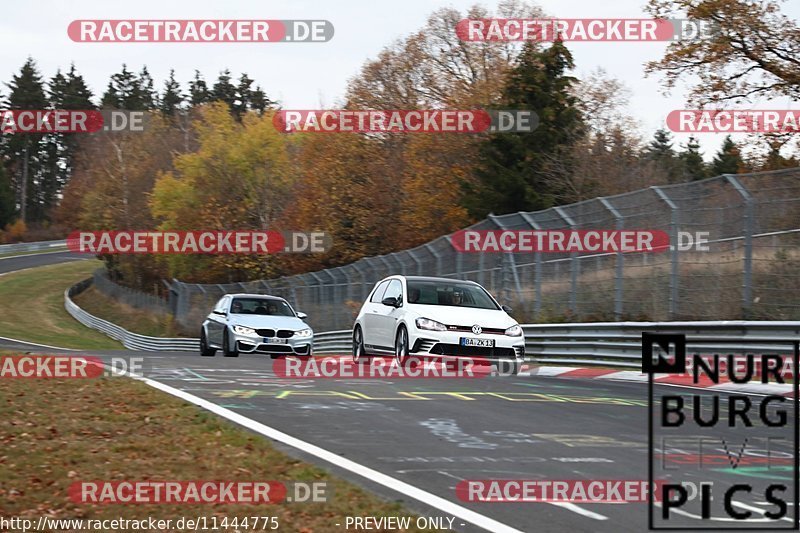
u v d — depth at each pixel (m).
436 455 30.73
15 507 23.78
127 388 44.12
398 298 62.91
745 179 62.28
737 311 62.12
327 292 125.81
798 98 111.69
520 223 82.31
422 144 176.38
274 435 34.03
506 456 30.62
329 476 27.17
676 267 66.44
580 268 75.50
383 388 49.22
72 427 33.59
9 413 35.88
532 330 76.00
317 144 197.38
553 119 159.00
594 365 66.88
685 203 66.44
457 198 166.88
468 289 64.19
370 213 188.75
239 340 80.12
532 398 45.06
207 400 42.62
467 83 196.25
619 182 161.75
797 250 58.16
